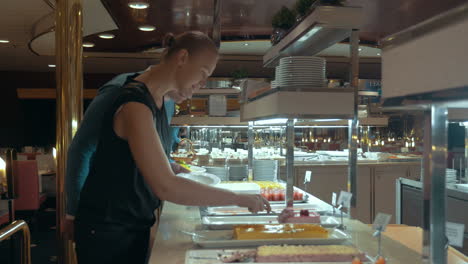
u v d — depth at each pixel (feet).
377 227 4.37
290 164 7.34
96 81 35.47
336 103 5.73
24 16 19.54
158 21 13.56
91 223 5.02
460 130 21.56
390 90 2.53
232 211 6.95
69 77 8.46
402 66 2.41
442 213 2.55
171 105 9.17
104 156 4.90
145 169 4.51
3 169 13.52
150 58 27.12
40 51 22.53
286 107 5.63
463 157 13.64
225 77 33.19
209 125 12.28
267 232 5.00
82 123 5.77
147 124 4.60
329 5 5.41
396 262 4.24
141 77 5.23
